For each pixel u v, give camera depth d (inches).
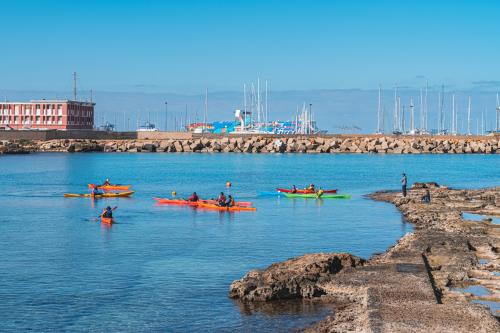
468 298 1280.8
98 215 2691.9
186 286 1462.8
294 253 1863.9
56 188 3971.5
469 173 5344.5
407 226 2375.7
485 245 1776.6
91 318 1246.3
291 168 5787.4
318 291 1322.6
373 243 2033.7
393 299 1200.8
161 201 3191.4
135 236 2153.1
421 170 5639.8
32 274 1589.6
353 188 4045.3
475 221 2250.2
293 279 1334.9
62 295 1397.6
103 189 3880.4
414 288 1274.6
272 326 1172.5
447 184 4375.0
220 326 1186.0
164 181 4515.3
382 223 2458.2
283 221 2522.1
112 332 1171.9
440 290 1318.9
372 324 1053.2
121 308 1304.1
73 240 2073.1
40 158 7239.2
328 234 2202.3
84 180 4557.1
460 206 2736.2
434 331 1020.5
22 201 3238.2
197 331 1167.6
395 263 1509.6
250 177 4852.4
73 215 2696.9
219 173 5206.7
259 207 2999.5
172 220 2549.2
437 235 1876.2
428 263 1546.5
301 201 3260.3
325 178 4781.0
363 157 7618.1
